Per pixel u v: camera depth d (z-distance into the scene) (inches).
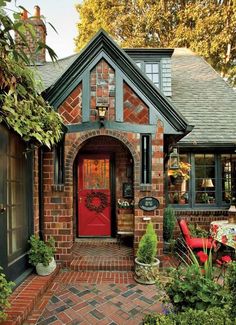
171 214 251.6
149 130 207.2
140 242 187.9
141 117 208.1
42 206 207.6
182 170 278.5
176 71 412.2
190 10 519.2
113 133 206.4
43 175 207.9
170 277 118.4
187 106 327.9
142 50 305.3
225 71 518.9
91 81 205.9
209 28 503.5
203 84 375.9
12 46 81.6
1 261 142.0
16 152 174.9
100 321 132.6
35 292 151.0
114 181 289.1
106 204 288.5
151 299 156.3
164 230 246.4
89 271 200.5
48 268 178.5
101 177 290.2
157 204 205.8
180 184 288.7
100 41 201.6
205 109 323.0
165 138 233.1
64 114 206.1
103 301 153.5
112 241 275.1
